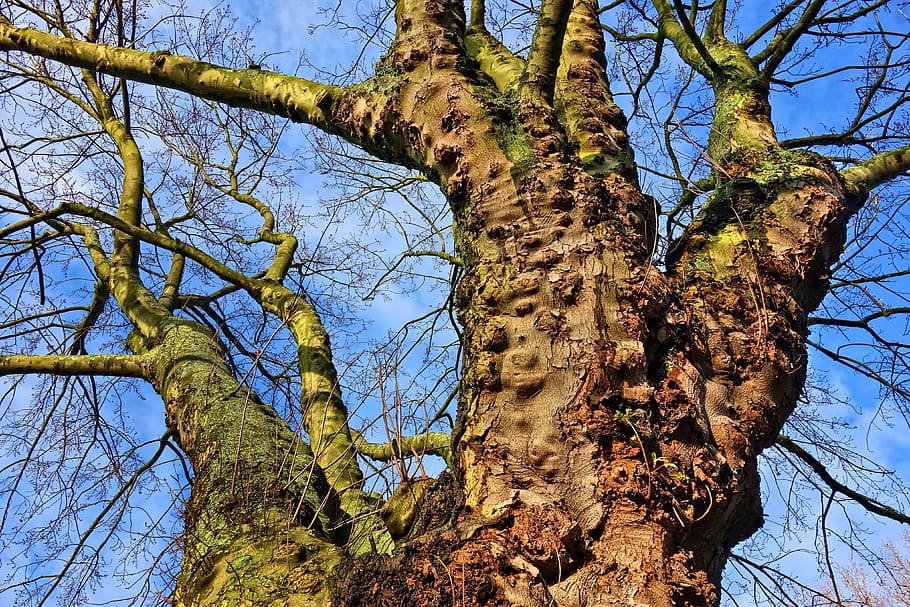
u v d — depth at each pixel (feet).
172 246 14.90
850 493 12.82
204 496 9.05
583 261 7.83
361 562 6.81
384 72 9.64
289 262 17.90
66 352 18.06
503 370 7.45
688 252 9.33
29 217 14.07
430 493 7.46
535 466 7.02
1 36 11.19
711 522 7.34
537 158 8.49
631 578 6.41
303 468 9.41
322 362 13.33
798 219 9.25
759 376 8.19
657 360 7.84
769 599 13.20
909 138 13.41
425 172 9.37
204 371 11.68
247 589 7.22
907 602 13.62
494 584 6.10
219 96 10.84
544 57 9.11
